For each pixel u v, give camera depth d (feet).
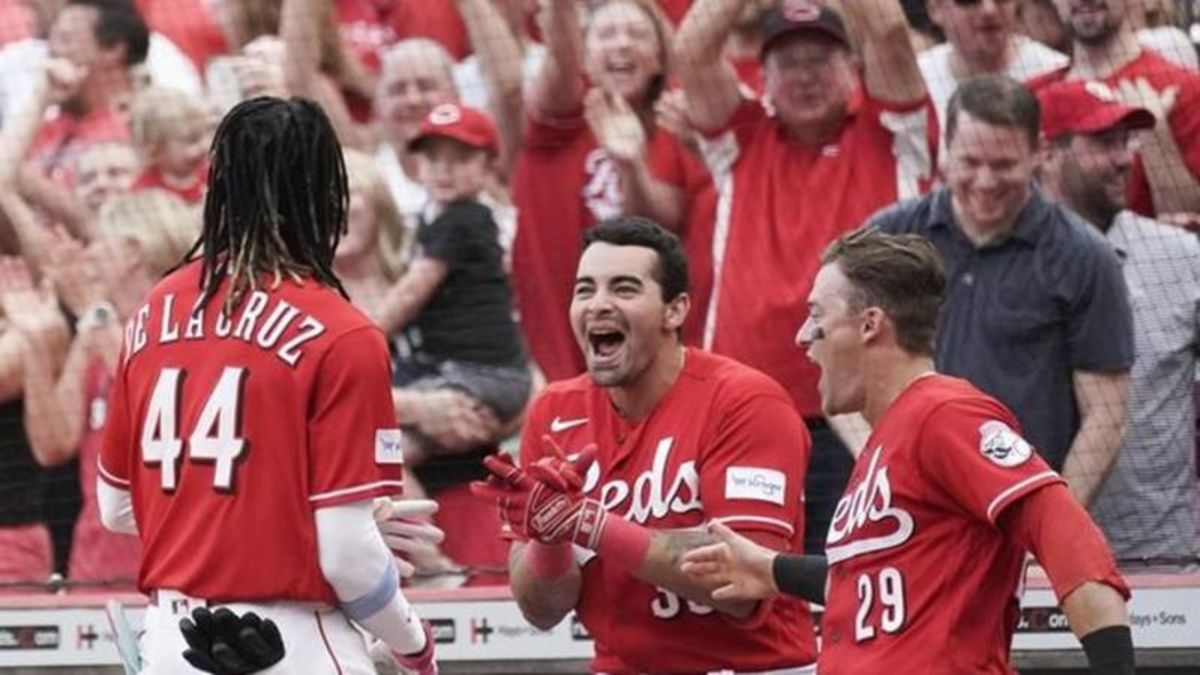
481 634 76.89
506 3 79.20
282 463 46.42
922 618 45.93
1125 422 71.36
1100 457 71.20
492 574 77.15
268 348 46.75
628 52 76.79
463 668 77.10
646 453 56.29
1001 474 44.80
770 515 54.95
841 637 47.67
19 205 83.76
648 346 55.57
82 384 82.69
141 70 84.17
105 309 82.79
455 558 77.41
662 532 53.62
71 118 84.23
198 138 82.89
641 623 56.70
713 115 76.54
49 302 83.25
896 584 46.29
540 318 77.77
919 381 47.26
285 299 47.21
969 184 71.46
